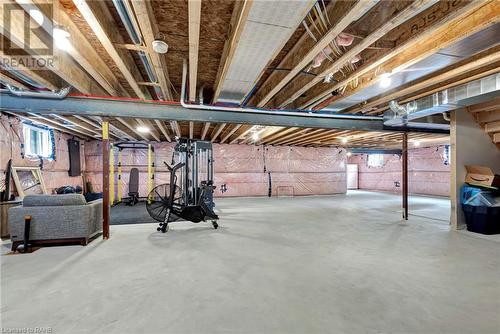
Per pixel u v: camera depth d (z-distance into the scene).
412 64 2.59
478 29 1.93
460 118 4.52
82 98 3.48
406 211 5.43
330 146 11.24
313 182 11.13
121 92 3.92
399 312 1.90
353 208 7.10
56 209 3.52
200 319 1.82
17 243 3.36
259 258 3.05
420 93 3.91
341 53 2.52
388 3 1.92
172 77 3.66
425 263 2.88
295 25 2.00
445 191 10.07
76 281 2.42
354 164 14.88
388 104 4.50
